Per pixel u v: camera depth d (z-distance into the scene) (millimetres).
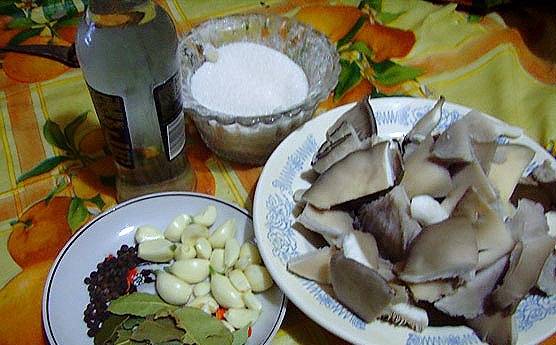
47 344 389
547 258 350
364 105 442
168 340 367
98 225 427
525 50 592
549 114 518
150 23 375
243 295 391
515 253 350
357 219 396
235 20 537
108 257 421
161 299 395
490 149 410
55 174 481
